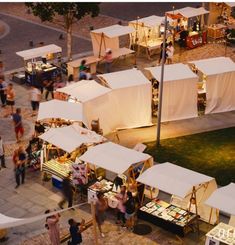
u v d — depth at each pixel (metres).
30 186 24.47
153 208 21.78
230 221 20.72
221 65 32.19
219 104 32.19
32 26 49.69
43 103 27.56
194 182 20.33
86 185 23.25
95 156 22.34
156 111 31.30
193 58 41.25
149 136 29.25
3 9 55.97
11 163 26.36
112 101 29.02
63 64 38.09
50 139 24.14
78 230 19.69
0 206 22.95
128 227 21.41
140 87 29.42
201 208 21.56
